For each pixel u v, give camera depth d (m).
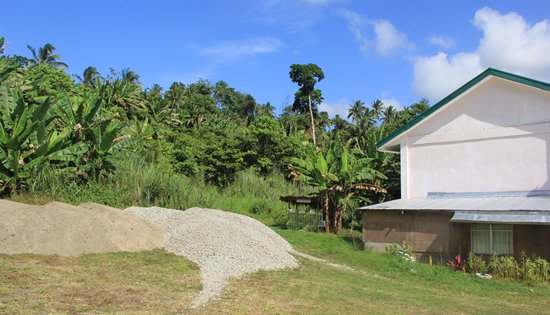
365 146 31.53
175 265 13.06
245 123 70.38
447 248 18.02
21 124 21.52
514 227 17.27
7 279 10.03
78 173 24.61
